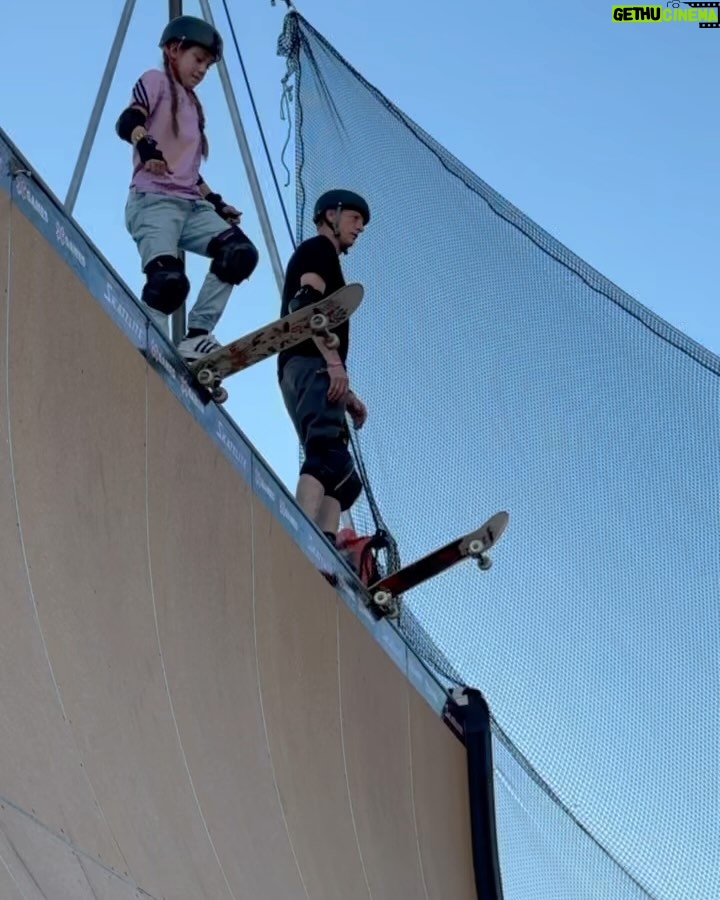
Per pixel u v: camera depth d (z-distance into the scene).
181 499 7.08
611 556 10.85
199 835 6.09
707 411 10.93
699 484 10.81
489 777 9.98
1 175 6.03
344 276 11.74
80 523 6.09
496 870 9.67
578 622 10.78
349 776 8.12
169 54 9.31
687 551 10.73
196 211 9.27
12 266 6.00
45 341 6.16
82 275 6.57
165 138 9.19
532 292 11.48
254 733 7.11
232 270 9.17
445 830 9.37
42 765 5.12
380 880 7.93
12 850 4.62
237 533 7.60
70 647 5.68
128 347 6.89
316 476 9.21
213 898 5.85
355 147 11.91
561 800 10.38
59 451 6.08
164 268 8.90
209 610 7.05
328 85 11.97
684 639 10.59
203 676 6.77
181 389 7.37
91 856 5.09
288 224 11.80
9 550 5.50
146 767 5.89
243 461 7.91
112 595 6.16
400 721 9.15
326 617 8.45
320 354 9.38
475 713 10.17
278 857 6.76
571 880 10.11
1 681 5.12
